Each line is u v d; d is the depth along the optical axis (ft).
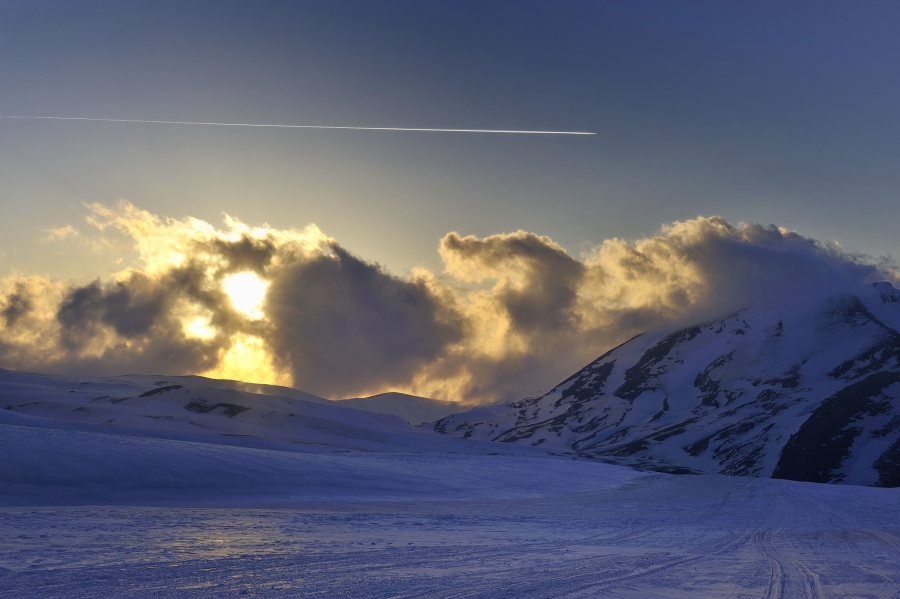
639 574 44.01
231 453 135.23
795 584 42.22
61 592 31.19
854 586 42.11
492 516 87.51
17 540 45.68
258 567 40.14
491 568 43.83
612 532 74.64
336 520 72.08
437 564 44.55
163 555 42.86
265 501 98.63
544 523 81.82
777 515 104.63
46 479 92.89
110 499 89.81
